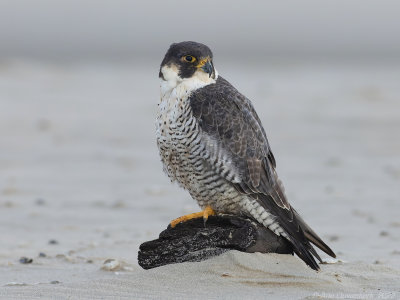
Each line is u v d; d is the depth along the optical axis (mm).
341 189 17062
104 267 10227
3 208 15164
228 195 9609
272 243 9352
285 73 44781
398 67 49094
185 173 9781
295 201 15836
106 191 16969
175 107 9664
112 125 26547
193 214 9719
